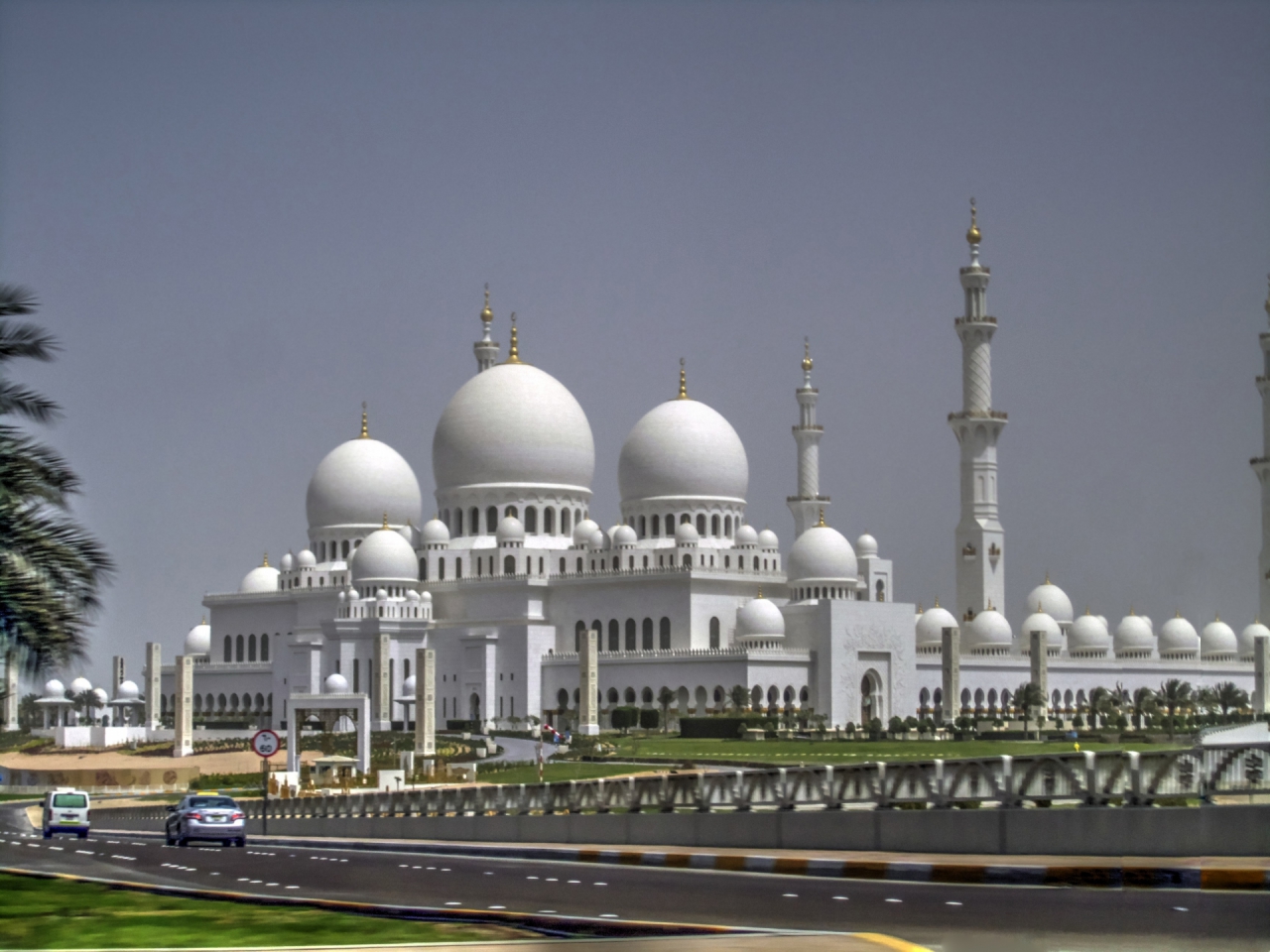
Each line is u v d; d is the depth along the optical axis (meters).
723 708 181.00
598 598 197.88
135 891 47.50
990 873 45.84
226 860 64.50
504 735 186.50
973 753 143.50
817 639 187.00
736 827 59.22
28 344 42.84
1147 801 48.91
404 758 147.88
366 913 41.44
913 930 35.94
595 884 49.03
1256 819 44.97
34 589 41.62
